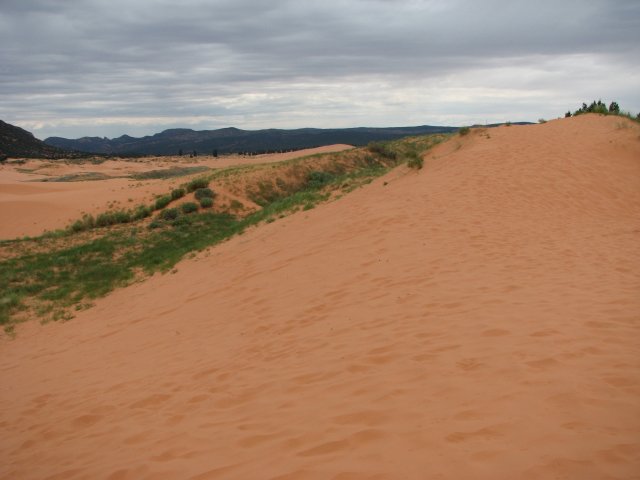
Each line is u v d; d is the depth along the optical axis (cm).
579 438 291
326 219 1470
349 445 336
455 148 2033
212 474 343
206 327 838
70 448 484
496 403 354
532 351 443
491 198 1246
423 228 1072
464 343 492
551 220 1080
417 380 425
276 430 393
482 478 265
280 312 788
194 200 3275
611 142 1558
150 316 1037
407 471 286
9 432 579
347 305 728
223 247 1686
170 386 593
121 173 9762
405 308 650
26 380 793
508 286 675
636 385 355
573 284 658
